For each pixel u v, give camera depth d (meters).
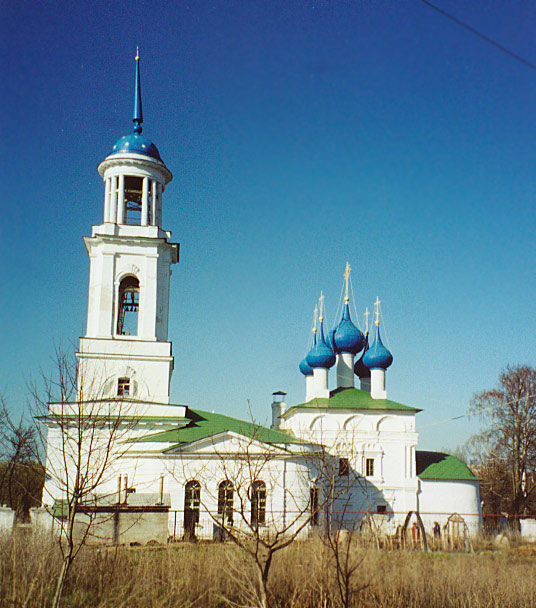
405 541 40.84
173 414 57.47
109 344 58.03
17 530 32.16
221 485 49.38
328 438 65.94
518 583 28.78
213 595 25.52
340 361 75.81
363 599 26.44
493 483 80.06
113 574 26.77
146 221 60.81
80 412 23.61
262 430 57.06
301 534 47.97
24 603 22.09
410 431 67.06
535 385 77.62
